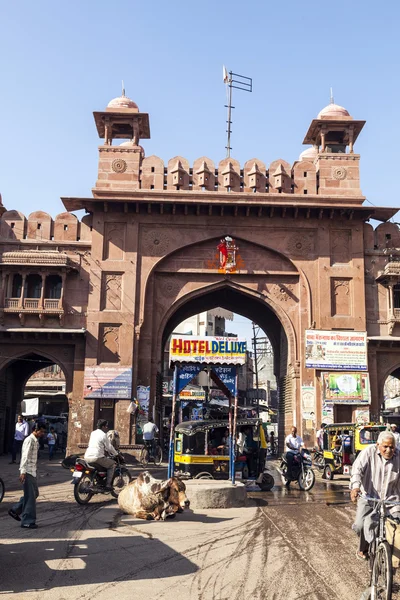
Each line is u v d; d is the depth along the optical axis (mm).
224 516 6301
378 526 3289
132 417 14016
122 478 7570
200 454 8961
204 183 14945
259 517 6266
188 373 7887
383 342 14656
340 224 15117
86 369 14156
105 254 14797
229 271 14875
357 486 3400
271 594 3516
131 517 6133
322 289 14773
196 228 14977
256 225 15016
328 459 11172
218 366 7797
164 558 4359
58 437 19109
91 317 14438
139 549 4641
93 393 14047
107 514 6316
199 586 3668
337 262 15000
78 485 6957
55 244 14883
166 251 14836
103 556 4387
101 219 14891
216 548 4703
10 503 7098
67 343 14625
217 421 9242
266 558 4375
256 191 15078
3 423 15953
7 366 14859
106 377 14109
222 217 15016
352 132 15555
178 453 9109
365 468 3484
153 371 14414
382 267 15203
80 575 3867
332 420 14148
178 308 15273
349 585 3693
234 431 7699
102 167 15000
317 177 15359
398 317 14703
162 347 16906
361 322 14680
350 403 14297
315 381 14398
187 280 14984
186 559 4340
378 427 10164
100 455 7105
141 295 14617
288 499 7930
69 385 14516
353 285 14852
